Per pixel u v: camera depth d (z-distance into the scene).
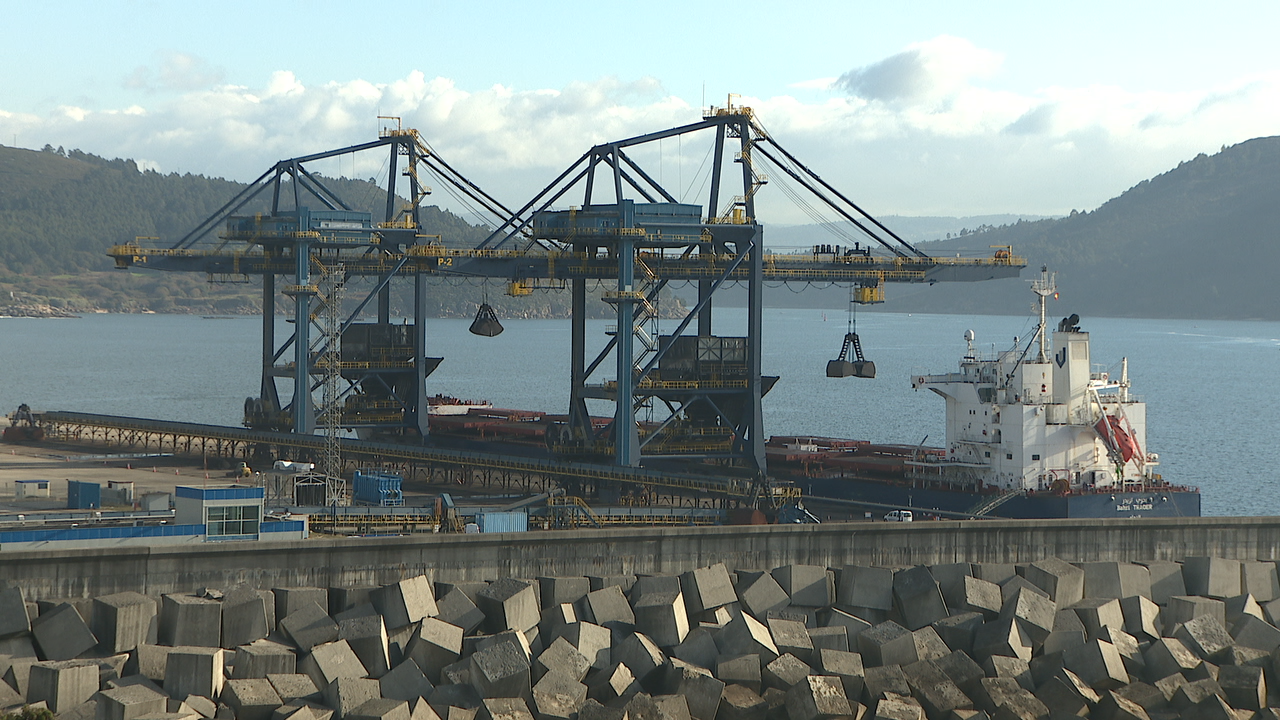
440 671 44.00
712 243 123.25
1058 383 103.75
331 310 137.12
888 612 49.69
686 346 121.00
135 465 135.12
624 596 48.09
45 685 40.03
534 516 93.75
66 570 44.25
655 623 46.91
